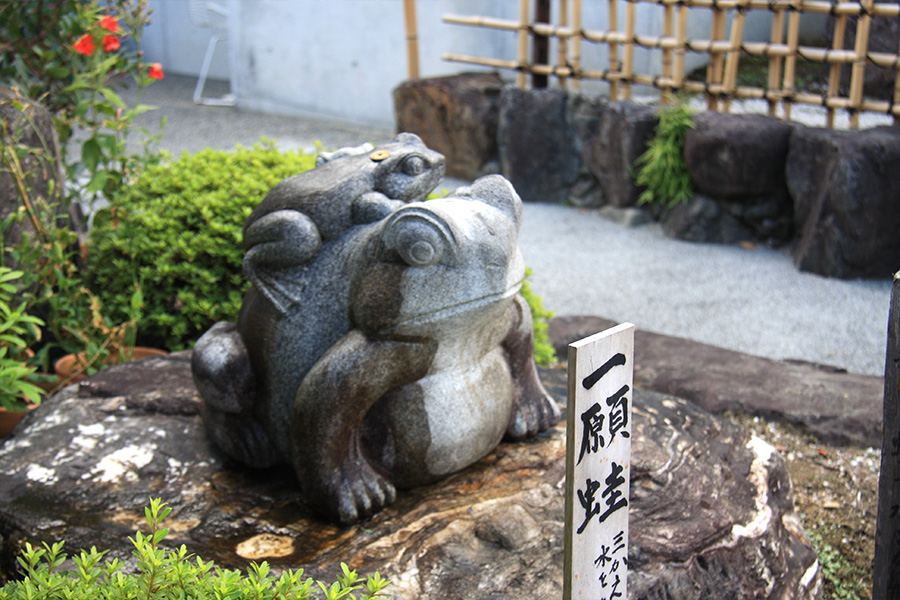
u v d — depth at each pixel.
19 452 2.64
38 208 3.79
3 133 3.53
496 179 2.34
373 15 9.34
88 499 2.43
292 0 9.76
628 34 6.89
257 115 10.11
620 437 1.77
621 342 1.71
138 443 2.71
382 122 9.65
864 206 5.46
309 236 2.31
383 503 2.34
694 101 7.36
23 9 4.36
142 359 3.26
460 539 2.22
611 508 1.80
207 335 2.58
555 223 6.88
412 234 2.07
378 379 2.22
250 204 3.75
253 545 2.25
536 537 2.23
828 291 5.51
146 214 3.79
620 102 6.79
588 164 7.14
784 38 8.22
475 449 2.43
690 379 4.11
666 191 6.52
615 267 6.00
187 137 8.79
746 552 2.32
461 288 2.14
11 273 3.00
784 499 2.73
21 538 2.27
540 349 3.83
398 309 2.14
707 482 2.53
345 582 1.59
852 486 3.37
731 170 6.08
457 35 9.05
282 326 2.39
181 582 1.53
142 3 4.51
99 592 1.54
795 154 5.87
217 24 10.78
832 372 4.23
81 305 3.90
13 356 3.56
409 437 2.33
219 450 2.70
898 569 1.93
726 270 5.89
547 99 7.12
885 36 7.12
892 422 1.88
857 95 5.98
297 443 2.30
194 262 3.71
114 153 4.32
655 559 2.19
